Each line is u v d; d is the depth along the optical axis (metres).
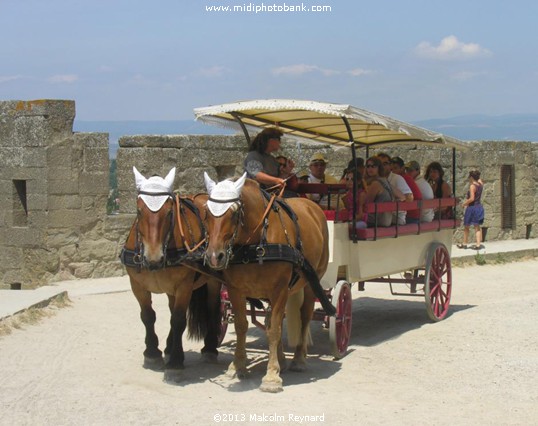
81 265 16.33
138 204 8.55
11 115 16.06
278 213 8.90
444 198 13.50
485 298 15.82
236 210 8.16
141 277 9.09
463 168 22.67
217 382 9.03
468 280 18.12
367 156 13.81
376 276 11.43
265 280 8.68
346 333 10.65
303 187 11.10
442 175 14.35
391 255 11.78
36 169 15.91
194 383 8.98
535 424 7.64
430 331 12.22
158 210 8.45
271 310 8.83
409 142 13.30
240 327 9.12
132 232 9.18
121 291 14.99
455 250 21.41
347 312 10.70
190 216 8.98
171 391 8.61
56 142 15.92
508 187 24.17
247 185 8.78
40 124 15.80
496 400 8.44
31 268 16.14
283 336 11.94
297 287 9.41
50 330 11.57
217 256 7.98
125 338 11.35
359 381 9.24
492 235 23.69
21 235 16.16
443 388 8.93
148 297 9.43
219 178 18.39
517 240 24.12
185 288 8.99
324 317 10.64
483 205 23.34
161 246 8.44
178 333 9.01
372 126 11.80
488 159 23.34
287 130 12.30
